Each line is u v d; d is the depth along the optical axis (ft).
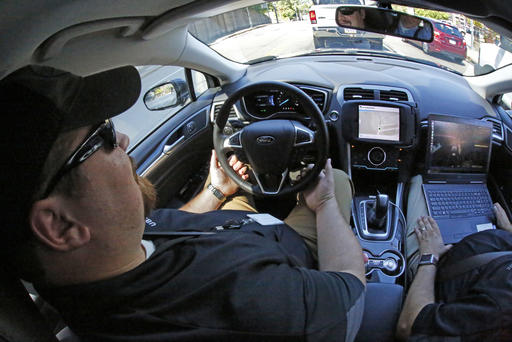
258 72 7.32
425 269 4.48
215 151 5.20
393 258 5.04
